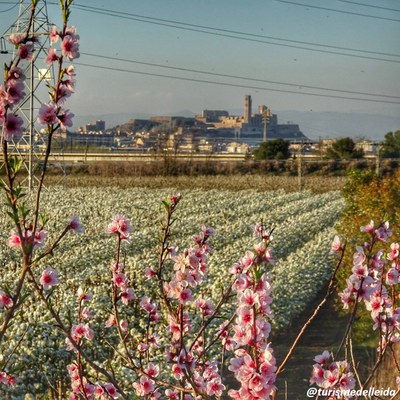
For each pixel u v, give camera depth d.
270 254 4.52
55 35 3.89
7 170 3.81
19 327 12.00
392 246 5.59
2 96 3.68
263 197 47.81
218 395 5.07
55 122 3.87
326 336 15.65
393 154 85.19
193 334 12.38
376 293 5.20
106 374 4.63
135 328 13.87
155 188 54.38
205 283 17.75
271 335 15.55
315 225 32.16
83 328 5.17
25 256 3.86
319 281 20.14
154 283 16.94
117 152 92.94
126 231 5.52
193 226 30.19
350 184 22.31
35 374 11.35
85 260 21.02
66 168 64.62
